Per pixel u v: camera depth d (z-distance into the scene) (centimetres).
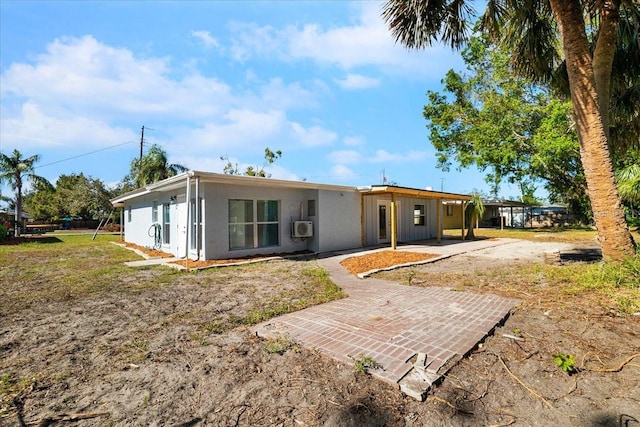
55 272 789
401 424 205
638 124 812
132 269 814
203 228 919
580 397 229
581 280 542
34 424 210
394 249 1187
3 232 1925
